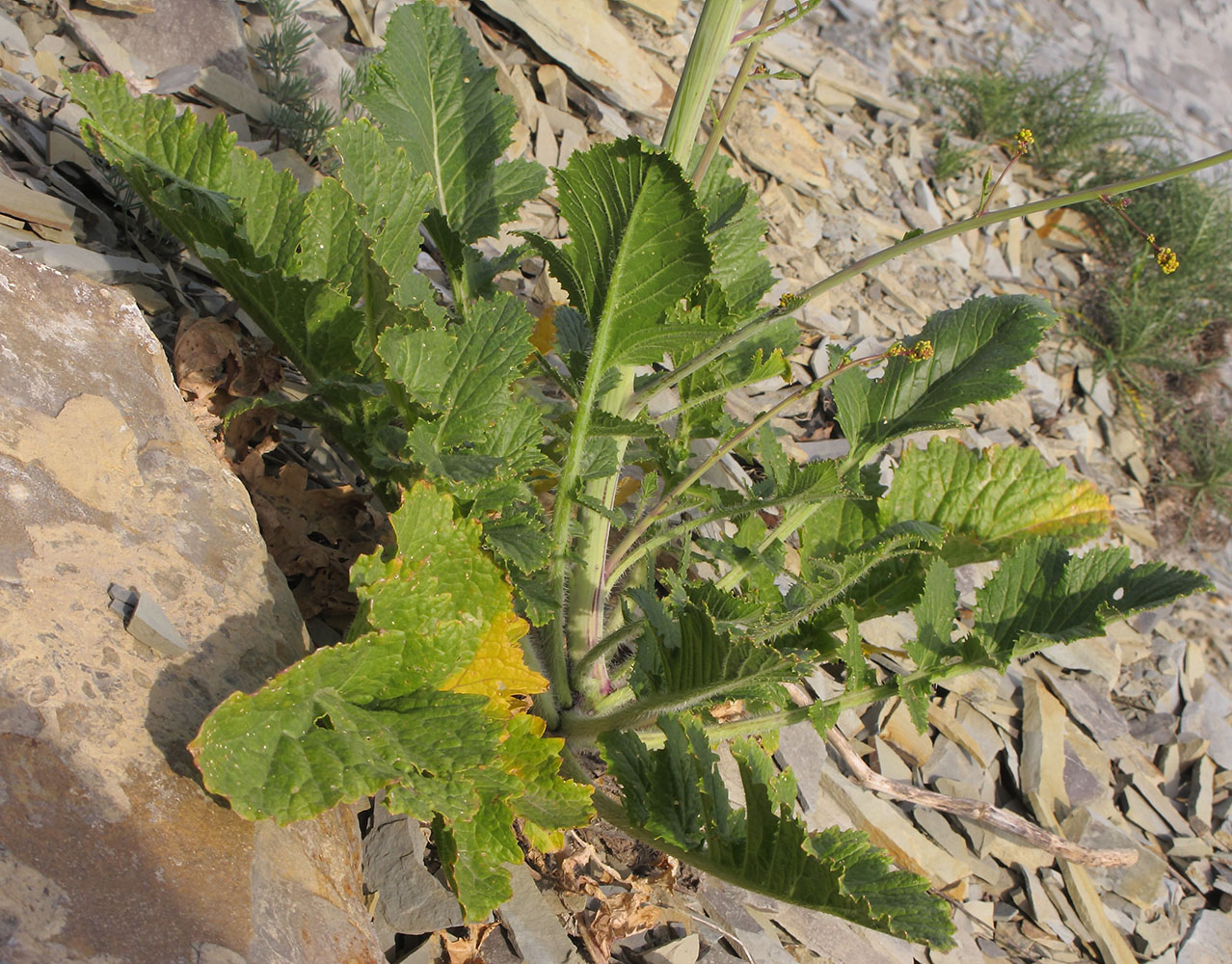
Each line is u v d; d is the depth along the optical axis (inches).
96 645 17.0
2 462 17.6
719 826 20.3
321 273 24.0
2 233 24.6
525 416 22.5
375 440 23.5
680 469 27.4
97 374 19.7
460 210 27.3
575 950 21.8
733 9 22.4
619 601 27.7
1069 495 29.4
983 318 27.7
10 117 27.9
